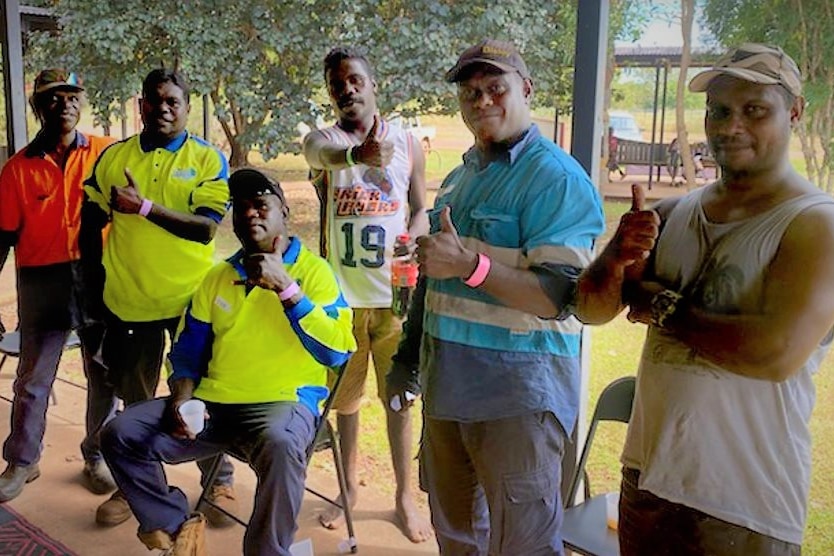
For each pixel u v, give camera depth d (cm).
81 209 276
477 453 179
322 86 440
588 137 217
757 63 120
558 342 175
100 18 473
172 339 270
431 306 186
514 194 170
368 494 293
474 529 199
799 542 128
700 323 124
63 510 279
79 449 328
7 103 403
